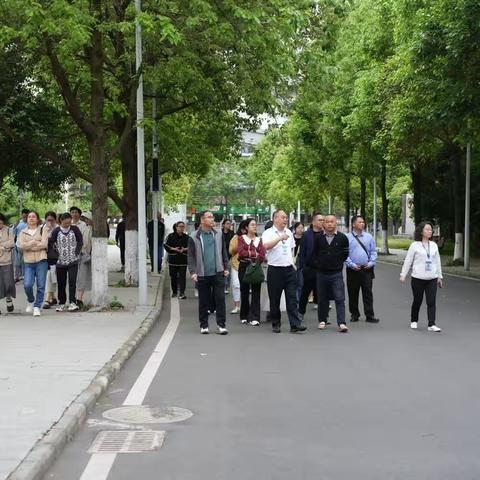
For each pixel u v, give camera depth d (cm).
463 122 1939
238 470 531
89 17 1301
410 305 1650
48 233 1432
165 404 730
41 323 1268
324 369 903
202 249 1213
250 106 1995
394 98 2372
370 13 2727
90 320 1312
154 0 1489
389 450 578
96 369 848
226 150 2731
